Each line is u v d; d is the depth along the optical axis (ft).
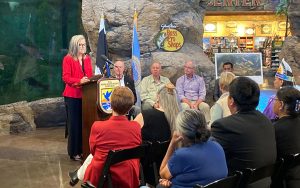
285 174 9.14
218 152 8.06
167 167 8.05
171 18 25.58
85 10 25.62
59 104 27.76
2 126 25.29
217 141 8.71
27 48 33.76
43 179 15.75
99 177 9.82
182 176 7.87
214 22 55.21
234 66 21.34
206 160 7.84
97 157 10.23
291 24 41.01
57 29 34.60
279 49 49.26
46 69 33.30
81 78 17.48
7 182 15.37
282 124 9.57
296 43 39.09
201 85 21.68
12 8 33.50
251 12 54.49
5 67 32.32
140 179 11.31
